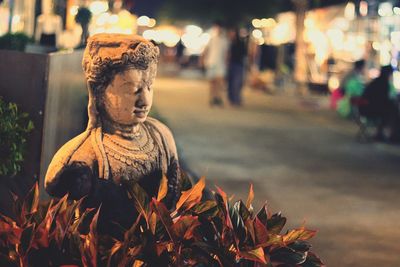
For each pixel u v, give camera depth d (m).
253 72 38.62
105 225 4.57
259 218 4.27
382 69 17.98
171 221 4.07
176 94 31.31
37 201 4.39
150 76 4.64
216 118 22.17
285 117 23.55
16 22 13.42
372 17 28.08
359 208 10.62
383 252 8.31
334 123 22.27
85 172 4.50
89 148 4.55
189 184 4.76
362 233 9.15
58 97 7.05
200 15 54.03
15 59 6.09
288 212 10.16
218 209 4.23
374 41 28.31
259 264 4.05
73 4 17.61
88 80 4.61
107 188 4.53
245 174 12.95
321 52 34.69
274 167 13.84
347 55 33.69
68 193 4.41
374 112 17.92
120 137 4.64
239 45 26.91
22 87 6.11
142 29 45.84
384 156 15.95
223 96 31.44
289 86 37.00
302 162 14.61
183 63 55.81
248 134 18.67
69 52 8.11
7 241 4.10
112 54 4.52
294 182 12.45
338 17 33.28
